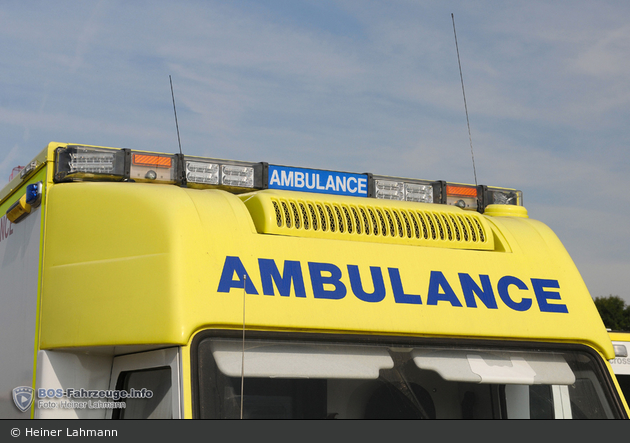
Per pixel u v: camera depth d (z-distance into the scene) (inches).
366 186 189.2
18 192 184.9
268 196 147.6
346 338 137.3
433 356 143.4
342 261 143.6
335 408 132.1
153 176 166.6
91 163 159.6
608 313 1820.9
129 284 132.3
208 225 135.6
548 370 152.3
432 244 158.7
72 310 140.3
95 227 143.2
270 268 135.9
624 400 155.6
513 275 159.2
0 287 193.6
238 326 128.8
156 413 128.8
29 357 156.4
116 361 144.1
